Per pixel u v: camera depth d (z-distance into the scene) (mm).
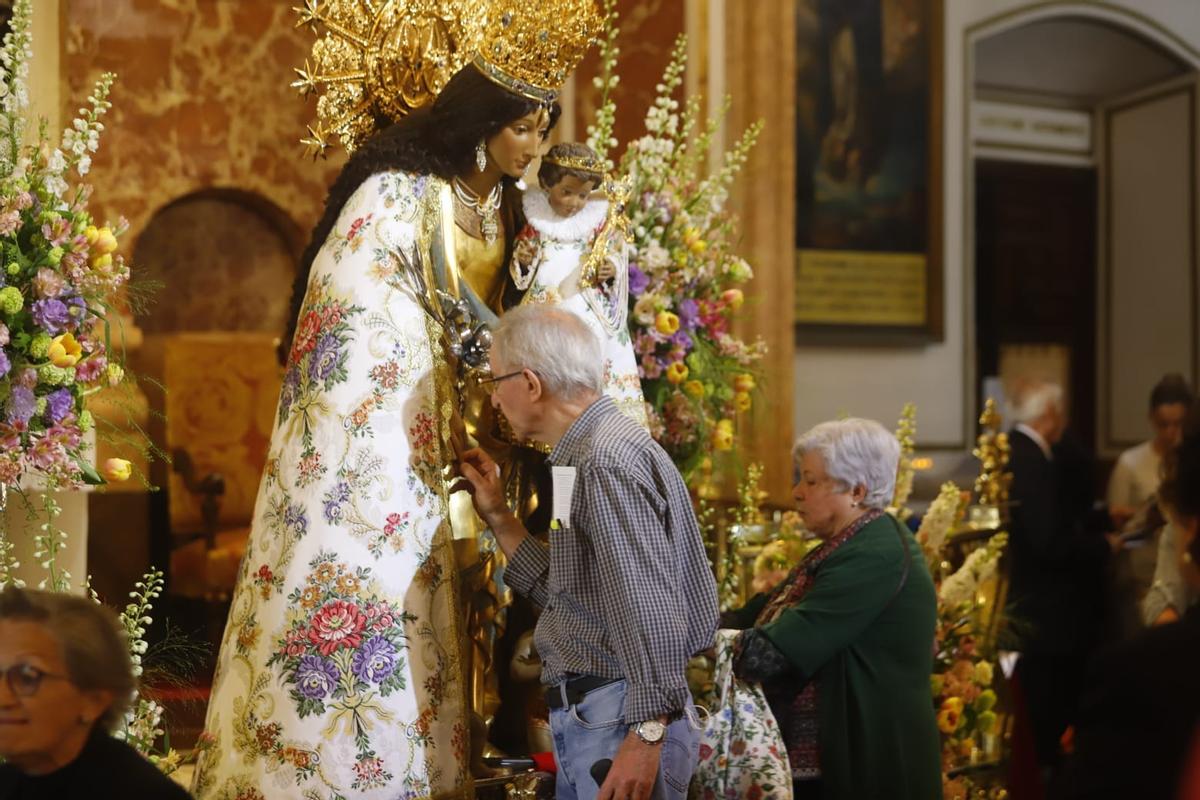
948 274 8539
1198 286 10820
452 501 3088
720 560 4367
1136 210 11406
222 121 8398
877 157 8227
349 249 2984
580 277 3281
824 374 8172
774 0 6695
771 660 3057
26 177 3148
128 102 8125
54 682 1828
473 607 3143
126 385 3465
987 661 4520
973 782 4391
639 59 6695
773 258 6766
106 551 7410
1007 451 4918
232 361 8172
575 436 2617
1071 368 11711
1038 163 11570
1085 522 5707
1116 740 1471
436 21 3170
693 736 2674
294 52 8594
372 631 2793
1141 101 11266
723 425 4160
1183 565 1580
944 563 4426
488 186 3188
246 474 8148
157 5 8188
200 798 2865
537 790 3107
